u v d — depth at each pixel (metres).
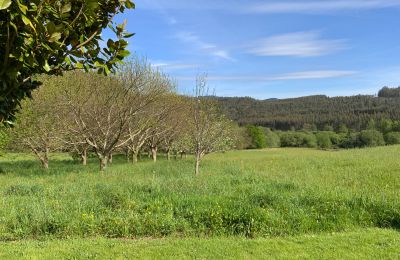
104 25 2.55
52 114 20.83
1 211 8.30
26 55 1.96
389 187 11.49
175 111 27.16
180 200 8.71
